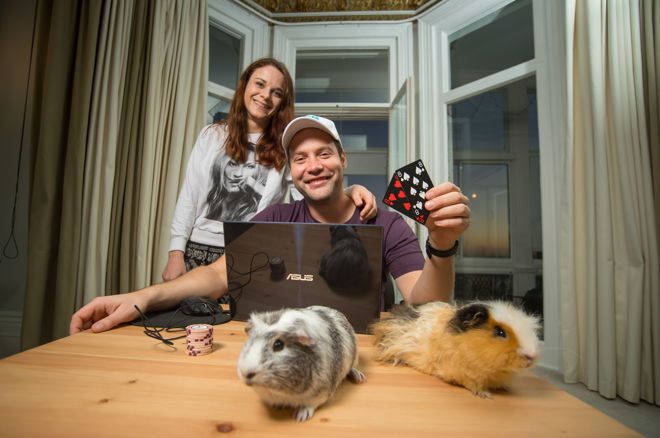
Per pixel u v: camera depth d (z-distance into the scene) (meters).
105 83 2.00
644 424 1.50
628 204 1.69
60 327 1.78
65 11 1.89
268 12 3.15
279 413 0.45
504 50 2.52
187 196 1.83
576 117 1.92
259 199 1.82
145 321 0.86
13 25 2.40
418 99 3.02
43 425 0.40
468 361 0.50
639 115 1.71
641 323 1.66
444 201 0.72
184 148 2.43
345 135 3.55
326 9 3.19
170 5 2.33
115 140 2.04
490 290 2.55
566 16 1.92
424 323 0.61
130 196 2.14
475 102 2.70
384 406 0.47
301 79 3.46
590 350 1.77
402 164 3.08
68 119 1.94
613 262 1.74
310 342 0.44
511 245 2.47
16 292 2.37
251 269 0.77
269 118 1.88
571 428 0.42
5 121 2.37
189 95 2.46
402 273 1.13
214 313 0.93
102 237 2.00
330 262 0.72
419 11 3.04
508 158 2.49
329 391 0.46
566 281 1.89
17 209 2.37
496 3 2.52
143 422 0.41
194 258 1.78
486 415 0.45
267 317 0.49
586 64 1.85
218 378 0.55
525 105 2.40
